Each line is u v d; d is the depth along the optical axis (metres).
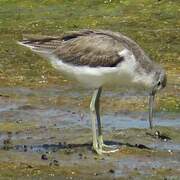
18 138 17.67
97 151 16.34
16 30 30.62
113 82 16.53
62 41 16.47
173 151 16.67
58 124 19.20
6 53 27.20
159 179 14.77
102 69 16.12
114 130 18.45
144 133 18.08
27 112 20.33
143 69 16.42
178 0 33.53
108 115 20.19
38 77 24.38
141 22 31.12
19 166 15.31
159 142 17.45
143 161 15.91
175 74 24.77
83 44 16.27
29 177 14.73
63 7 34.00
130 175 14.97
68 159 15.93
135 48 16.36
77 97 22.03
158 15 31.92
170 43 28.48
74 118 19.86
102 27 30.55
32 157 16.02
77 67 16.33
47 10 33.69
